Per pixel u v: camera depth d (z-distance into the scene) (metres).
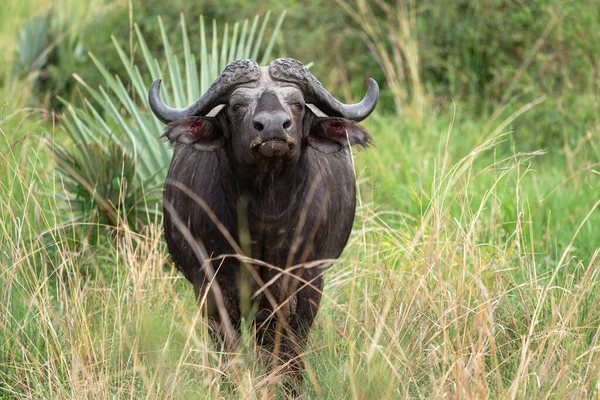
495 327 11.84
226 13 24.88
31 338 12.05
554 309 11.14
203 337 11.88
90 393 10.52
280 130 10.16
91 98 23.77
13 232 14.02
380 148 20.47
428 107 23.09
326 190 11.97
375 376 10.19
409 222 16.61
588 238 15.87
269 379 10.75
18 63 24.17
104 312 12.14
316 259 11.97
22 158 15.87
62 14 26.73
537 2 23.67
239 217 11.34
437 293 11.50
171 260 13.65
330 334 11.88
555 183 18.23
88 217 15.14
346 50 25.94
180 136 11.17
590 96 21.45
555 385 10.19
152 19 24.67
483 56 24.33
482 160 19.77
